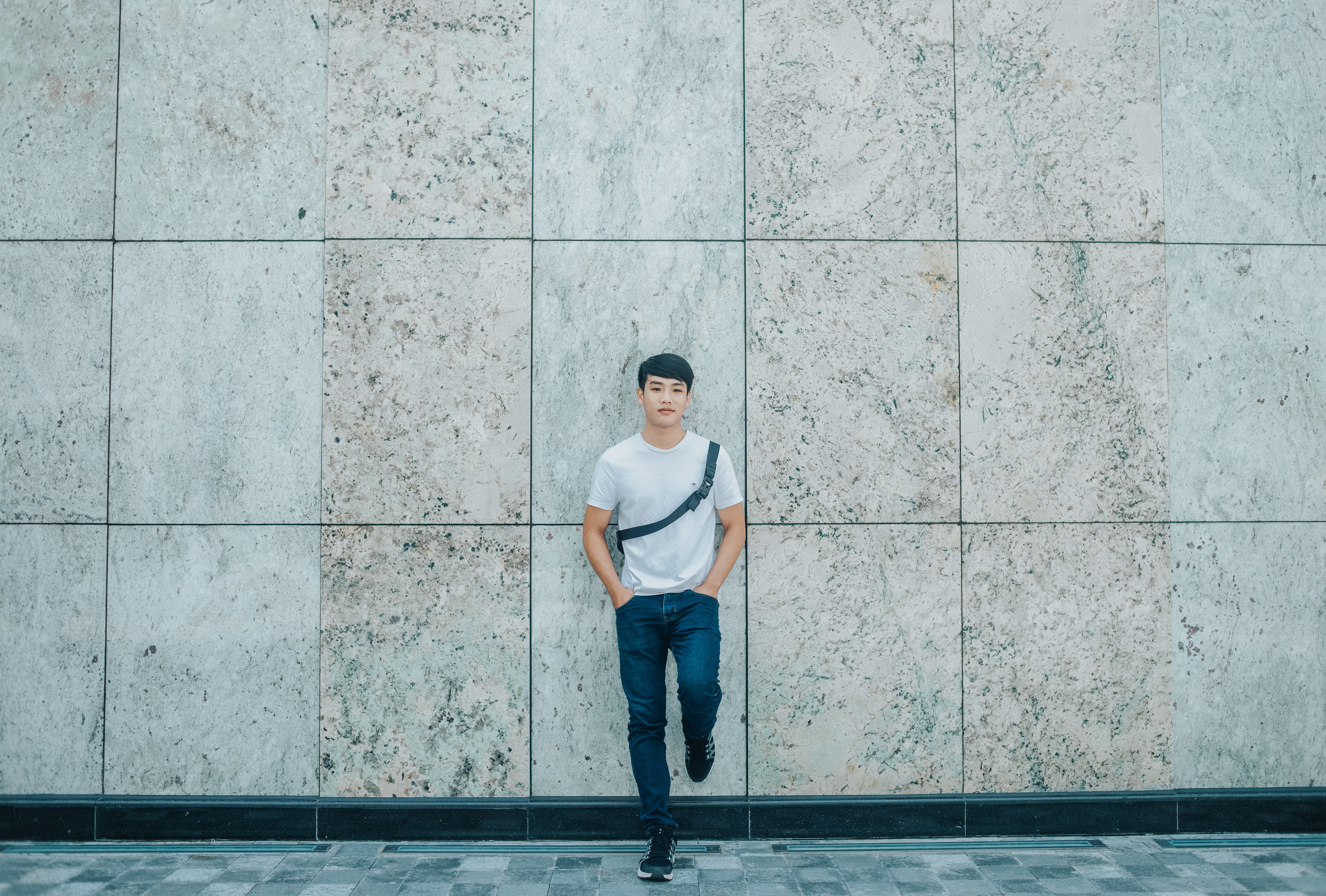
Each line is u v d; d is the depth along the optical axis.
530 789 3.70
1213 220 3.86
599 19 3.82
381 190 3.79
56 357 3.76
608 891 3.13
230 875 3.28
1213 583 3.82
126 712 3.71
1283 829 3.73
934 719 3.76
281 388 3.76
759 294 3.80
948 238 3.82
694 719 3.27
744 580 3.75
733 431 3.78
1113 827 3.70
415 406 3.76
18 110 3.80
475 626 3.72
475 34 3.81
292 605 3.73
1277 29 3.88
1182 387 3.82
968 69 3.85
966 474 3.80
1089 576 3.80
